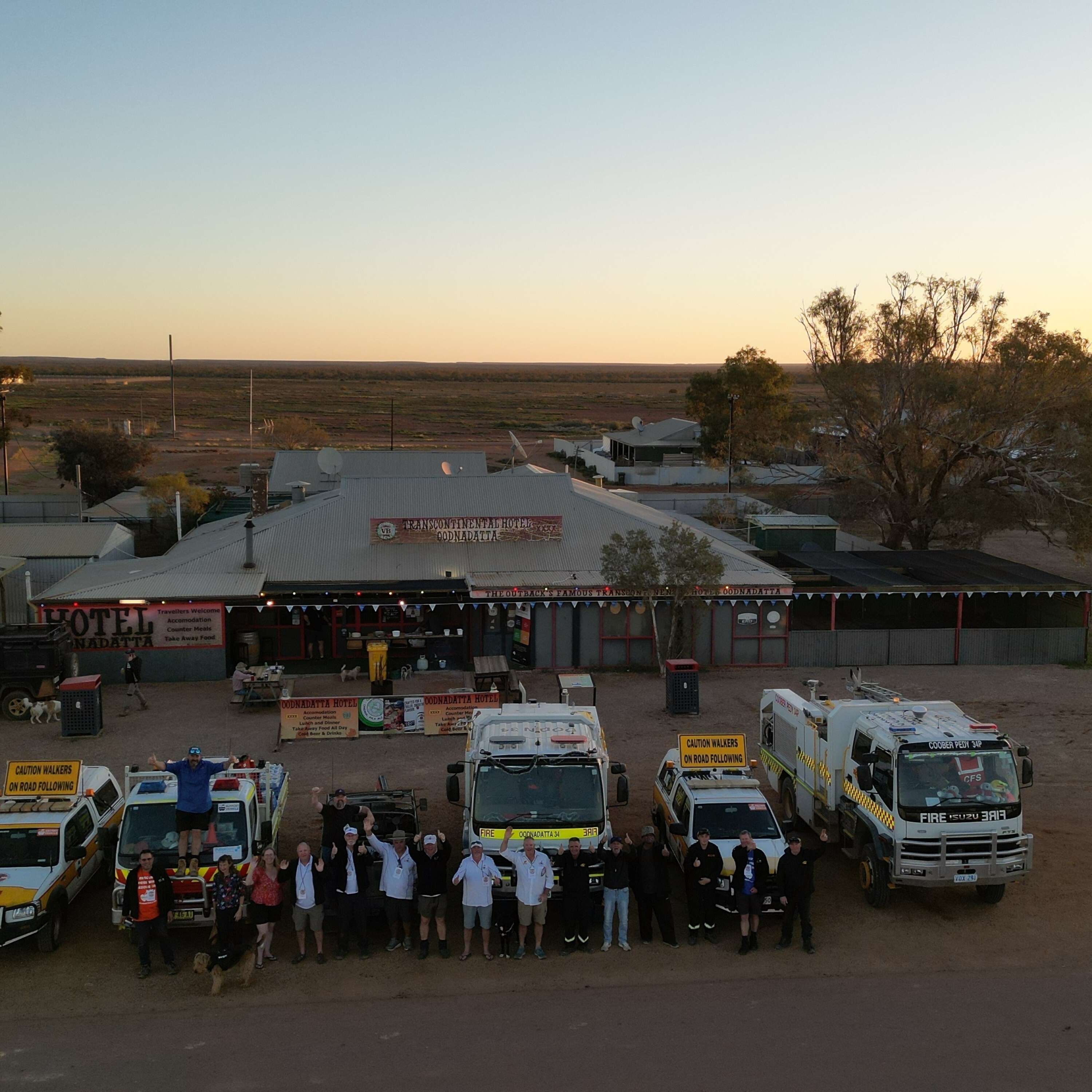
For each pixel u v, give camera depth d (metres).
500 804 15.49
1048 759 24.56
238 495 63.78
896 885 15.81
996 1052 11.80
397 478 38.81
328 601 32.16
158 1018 12.71
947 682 31.91
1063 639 34.66
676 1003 13.05
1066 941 14.98
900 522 50.00
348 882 14.20
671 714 28.00
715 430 94.94
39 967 14.17
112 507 56.75
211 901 14.25
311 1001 13.16
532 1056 11.72
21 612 38.25
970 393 46.47
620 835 19.08
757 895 14.60
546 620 33.03
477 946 14.91
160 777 16.52
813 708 18.47
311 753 24.94
